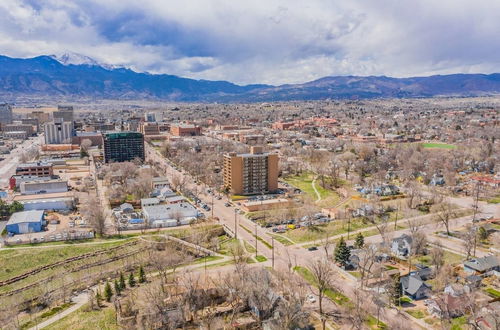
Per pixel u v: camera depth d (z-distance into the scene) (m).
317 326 116.44
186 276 144.62
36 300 139.50
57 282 149.88
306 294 132.75
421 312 122.69
